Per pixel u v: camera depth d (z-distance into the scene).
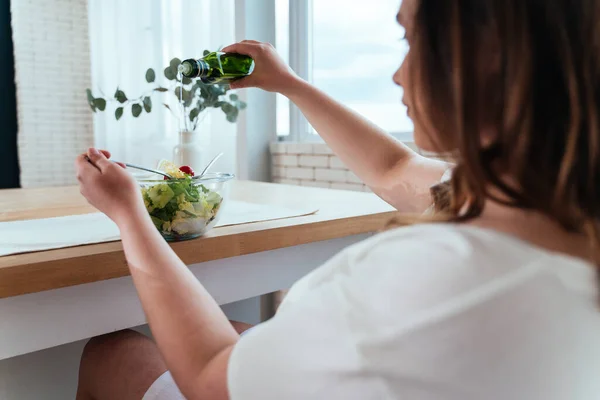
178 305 0.61
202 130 2.99
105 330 0.95
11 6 3.61
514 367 0.40
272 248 1.12
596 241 0.46
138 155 3.33
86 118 3.88
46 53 3.72
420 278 0.43
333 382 0.44
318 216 1.28
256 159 2.93
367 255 0.49
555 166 0.46
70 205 1.50
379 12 2.42
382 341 0.42
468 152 0.47
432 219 0.53
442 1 0.48
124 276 0.94
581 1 0.45
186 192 0.97
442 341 0.41
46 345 0.89
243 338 0.53
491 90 0.47
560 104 0.46
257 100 2.90
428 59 0.50
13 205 1.50
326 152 2.62
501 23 0.45
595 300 0.43
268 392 0.48
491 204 0.51
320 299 0.48
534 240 0.47
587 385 0.43
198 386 0.56
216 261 1.09
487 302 0.41
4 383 1.15
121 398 0.94
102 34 3.43
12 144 3.80
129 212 0.73
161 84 3.20
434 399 0.41
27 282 0.82
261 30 2.88
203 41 3.00
